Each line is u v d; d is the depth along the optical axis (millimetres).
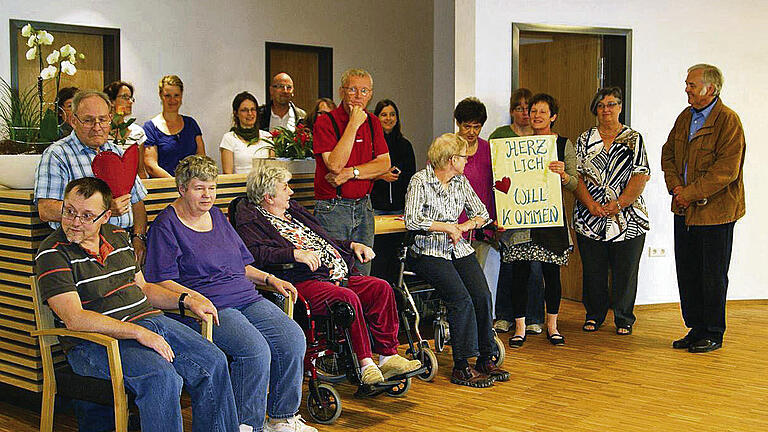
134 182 4258
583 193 6262
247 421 3857
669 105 7254
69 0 7016
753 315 7031
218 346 3877
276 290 4277
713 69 5770
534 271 6316
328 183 5074
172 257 3947
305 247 4574
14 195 4172
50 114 4500
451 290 5020
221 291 4066
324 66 8938
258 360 3842
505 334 6352
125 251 3775
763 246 7457
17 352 4285
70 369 3746
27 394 4500
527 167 5836
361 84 4980
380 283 4652
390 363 4590
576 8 6926
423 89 9969
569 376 5238
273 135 5754
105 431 4004
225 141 6691
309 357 4363
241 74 8195
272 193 4555
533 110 5902
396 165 6570
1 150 4336
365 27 9250
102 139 4078
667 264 7297
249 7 8211
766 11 7316
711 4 7254
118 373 3400
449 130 8461
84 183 3545
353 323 4402
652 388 4984
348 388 5012
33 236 4129
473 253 5277
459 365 5078
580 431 4262
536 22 6820
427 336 6180
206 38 7906
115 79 7316
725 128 5695
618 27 7059
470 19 6633
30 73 6969
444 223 5051
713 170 5684
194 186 3982
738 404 4688
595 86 7285
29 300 4184
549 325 6086
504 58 6734
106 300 3617
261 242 4480
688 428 4309
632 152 6199
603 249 6363
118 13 7305
